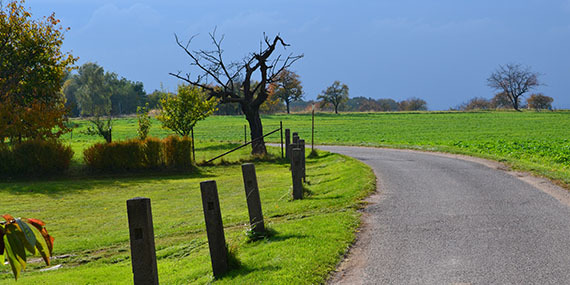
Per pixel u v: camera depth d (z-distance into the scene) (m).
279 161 29.47
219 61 33.50
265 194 16.14
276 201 14.44
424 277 6.29
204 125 80.19
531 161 23.30
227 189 19.45
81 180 23.47
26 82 33.12
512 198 11.57
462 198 11.79
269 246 8.09
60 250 10.77
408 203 11.39
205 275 7.25
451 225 9.09
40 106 29.47
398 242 8.02
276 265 6.89
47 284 7.83
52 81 34.44
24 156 23.83
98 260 9.82
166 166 25.91
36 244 2.01
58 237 12.16
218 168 27.41
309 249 7.56
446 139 46.22
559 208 10.30
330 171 20.81
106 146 25.27
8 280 8.30
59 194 19.39
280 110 144.75
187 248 9.91
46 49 34.06
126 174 25.14
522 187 13.12
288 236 8.66
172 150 25.84
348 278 6.36
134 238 5.27
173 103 40.81
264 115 113.56
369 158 24.20
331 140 49.72
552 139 42.28
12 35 33.19
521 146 32.84
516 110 119.12
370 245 7.89
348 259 7.18
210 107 42.03
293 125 77.94
